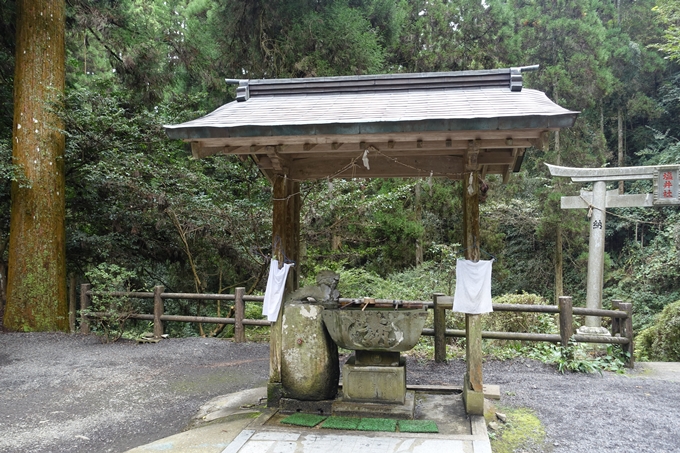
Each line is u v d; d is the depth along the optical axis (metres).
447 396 4.66
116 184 8.77
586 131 15.17
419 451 3.30
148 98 10.83
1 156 8.05
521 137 3.60
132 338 8.09
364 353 4.19
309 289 4.41
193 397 5.14
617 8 19.30
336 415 4.05
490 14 15.40
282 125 3.49
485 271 3.93
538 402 4.76
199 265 11.41
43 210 8.38
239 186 10.01
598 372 5.96
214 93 11.74
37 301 8.29
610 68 16.30
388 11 12.02
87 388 5.46
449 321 7.96
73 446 3.84
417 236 12.19
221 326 10.20
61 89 8.75
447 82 4.53
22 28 8.43
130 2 11.42
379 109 3.91
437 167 4.55
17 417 4.52
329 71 10.40
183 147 10.95
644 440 3.79
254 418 4.08
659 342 8.34
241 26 10.92
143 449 3.46
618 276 14.67
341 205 8.91
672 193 7.43
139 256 11.43
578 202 8.12
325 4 10.91
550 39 15.78
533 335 6.42
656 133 16.66
